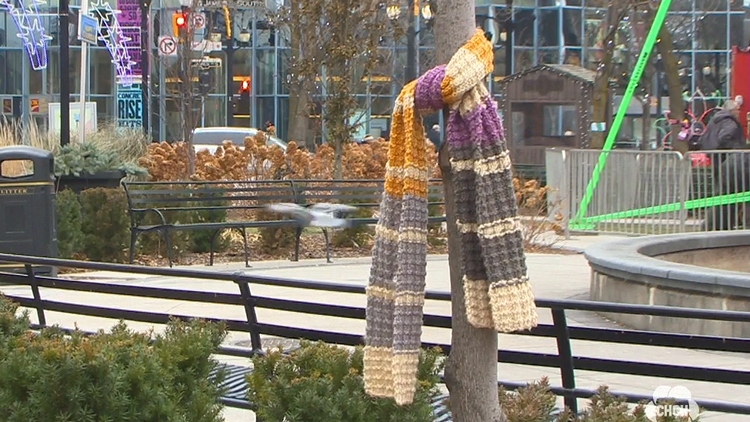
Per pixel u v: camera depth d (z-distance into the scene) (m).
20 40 49.59
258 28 48.41
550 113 33.56
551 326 6.60
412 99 4.66
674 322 11.59
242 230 17.69
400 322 4.63
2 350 6.17
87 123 25.73
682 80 49.75
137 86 43.97
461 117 4.58
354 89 25.61
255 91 50.12
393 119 4.76
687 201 21.41
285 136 50.31
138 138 25.23
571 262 18.33
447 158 4.74
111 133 24.19
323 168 24.67
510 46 46.62
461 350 4.91
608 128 33.78
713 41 50.50
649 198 21.78
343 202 19.78
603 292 13.06
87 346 5.68
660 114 42.84
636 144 38.47
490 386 4.92
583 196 22.39
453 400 4.96
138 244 18.17
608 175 22.17
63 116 19.69
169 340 6.35
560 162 22.58
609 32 31.41
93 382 5.58
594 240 21.62
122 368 5.71
